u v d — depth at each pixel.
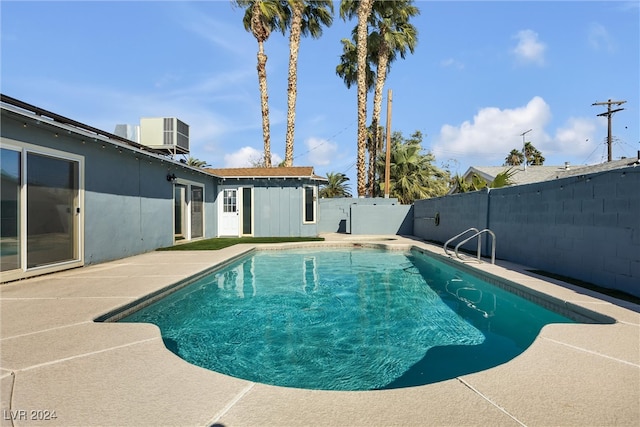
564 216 6.04
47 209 6.10
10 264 5.39
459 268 7.65
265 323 4.55
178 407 1.91
